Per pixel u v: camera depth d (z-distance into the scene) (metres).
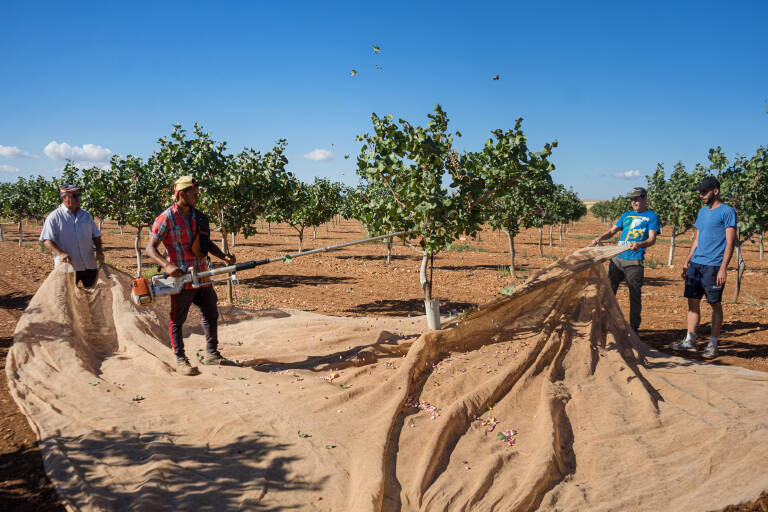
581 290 5.47
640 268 6.08
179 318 4.68
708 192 5.94
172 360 5.03
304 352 5.52
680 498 3.01
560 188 26.80
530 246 33.47
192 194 4.64
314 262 20.62
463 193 5.00
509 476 3.10
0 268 15.05
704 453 3.47
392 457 3.25
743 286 15.39
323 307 10.59
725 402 4.27
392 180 5.34
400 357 4.99
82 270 5.80
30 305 5.12
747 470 3.24
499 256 25.56
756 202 11.06
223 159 10.52
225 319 7.04
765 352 6.18
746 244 34.59
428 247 5.01
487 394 3.99
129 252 23.91
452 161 5.04
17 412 3.83
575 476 3.25
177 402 3.97
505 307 5.21
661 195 22.02
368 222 5.61
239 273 16.73
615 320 5.41
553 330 4.98
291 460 3.12
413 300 11.71
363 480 2.86
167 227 4.58
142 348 5.17
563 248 32.09
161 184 13.35
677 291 13.41
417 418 3.76
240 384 4.39
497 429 3.72
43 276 14.06
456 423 3.65
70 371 4.49
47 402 3.90
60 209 5.64
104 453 3.13
